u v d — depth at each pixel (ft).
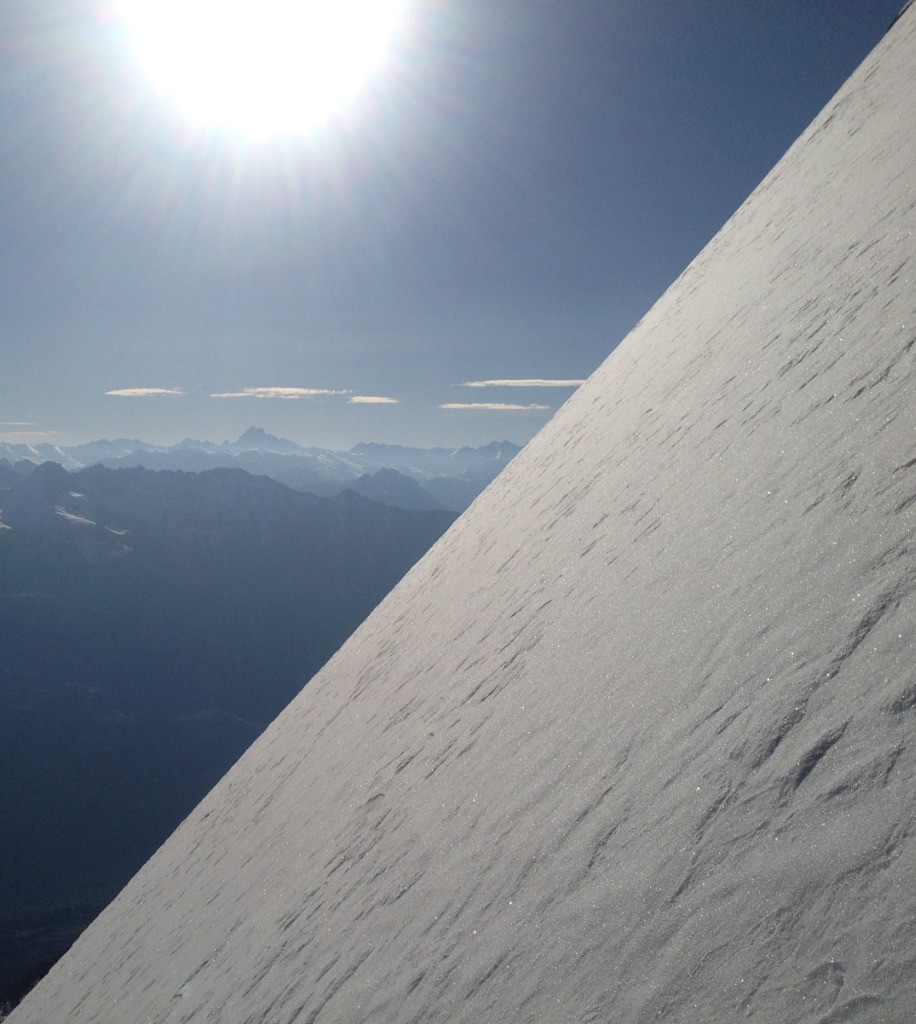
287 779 23.17
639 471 17.71
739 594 7.77
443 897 8.23
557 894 6.32
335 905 11.25
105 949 25.00
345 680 30.19
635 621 9.74
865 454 8.05
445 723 13.76
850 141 30.83
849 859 4.11
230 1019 11.13
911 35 36.45
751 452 11.50
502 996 5.85
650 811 6.07
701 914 4.73
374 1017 7.44
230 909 16.35
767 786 5.13
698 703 6.75
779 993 3.85
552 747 8.80
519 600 17.15
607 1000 4.83
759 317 20.33
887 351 10.12
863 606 5.84
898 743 4.47
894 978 3.43
